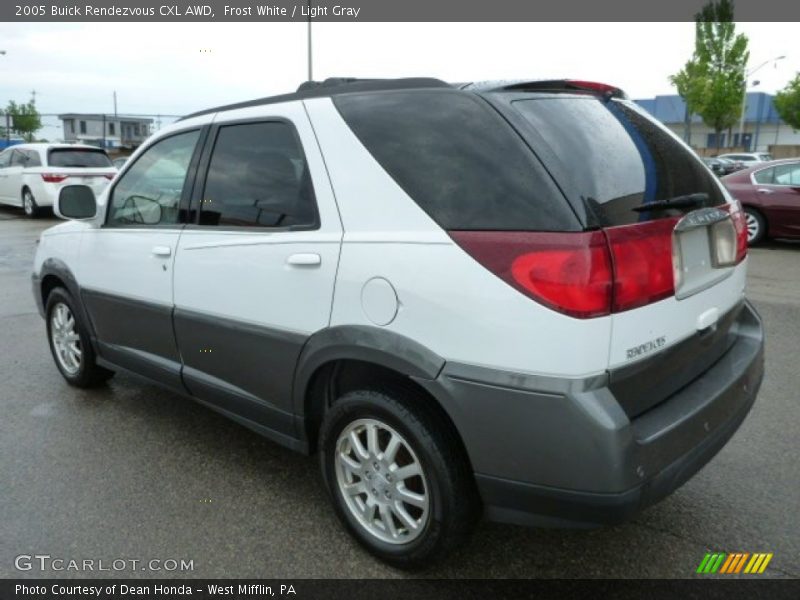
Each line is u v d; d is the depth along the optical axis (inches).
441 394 90.5
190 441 150.9
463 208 90.6
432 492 96.1
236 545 111.7
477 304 86.9
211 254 125.3
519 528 116.2
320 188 107.0
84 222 169.2
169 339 140.3
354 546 111.3
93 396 178.4
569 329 81.2
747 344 114.3
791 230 401.1
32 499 125.5
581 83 107.7
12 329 242.8
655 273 88.1
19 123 2025.1
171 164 141.1
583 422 81.0
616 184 90.0
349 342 100.1
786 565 104.8
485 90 96.1
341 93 110.3
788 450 141.7
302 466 139.3
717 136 1503.4
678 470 88.8
